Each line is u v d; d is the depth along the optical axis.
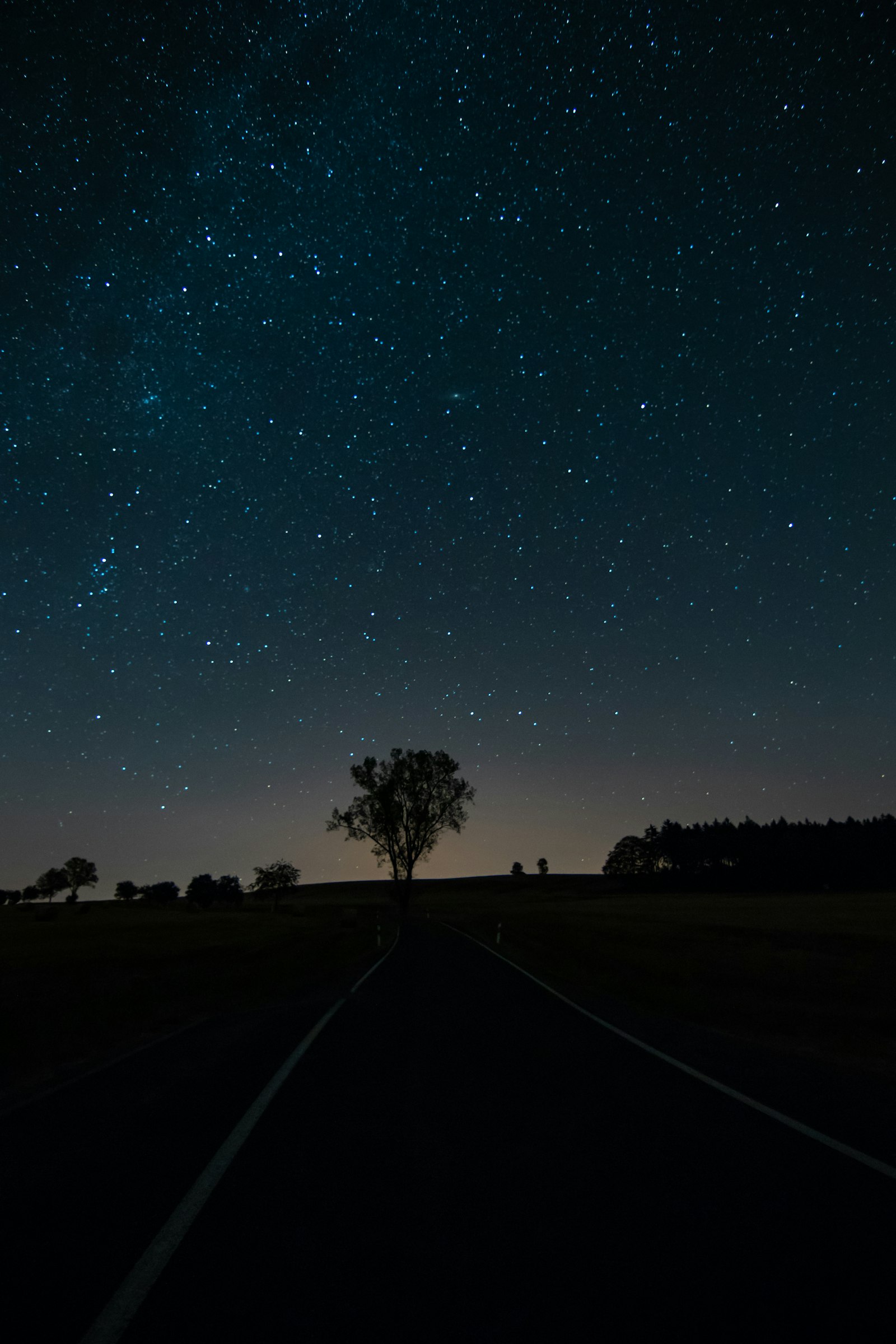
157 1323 2.72
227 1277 3.08
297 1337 2.63
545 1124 5.37
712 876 108.50
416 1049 8.42
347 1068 7.41
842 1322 2.67
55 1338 2.62
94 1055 9.16
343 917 51.12
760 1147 4.73
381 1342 2.58
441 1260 3.22
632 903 79.88
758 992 14.41
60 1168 4.51
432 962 21.44
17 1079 7.83
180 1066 7.78
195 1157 4.70
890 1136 4.98
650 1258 3.21
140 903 97.81
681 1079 6.84
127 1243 3.42
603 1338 2.59
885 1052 8.87
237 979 18.31
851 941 28.27
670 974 17.14
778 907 58.78
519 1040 8.98
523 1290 2.95
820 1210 3.70
